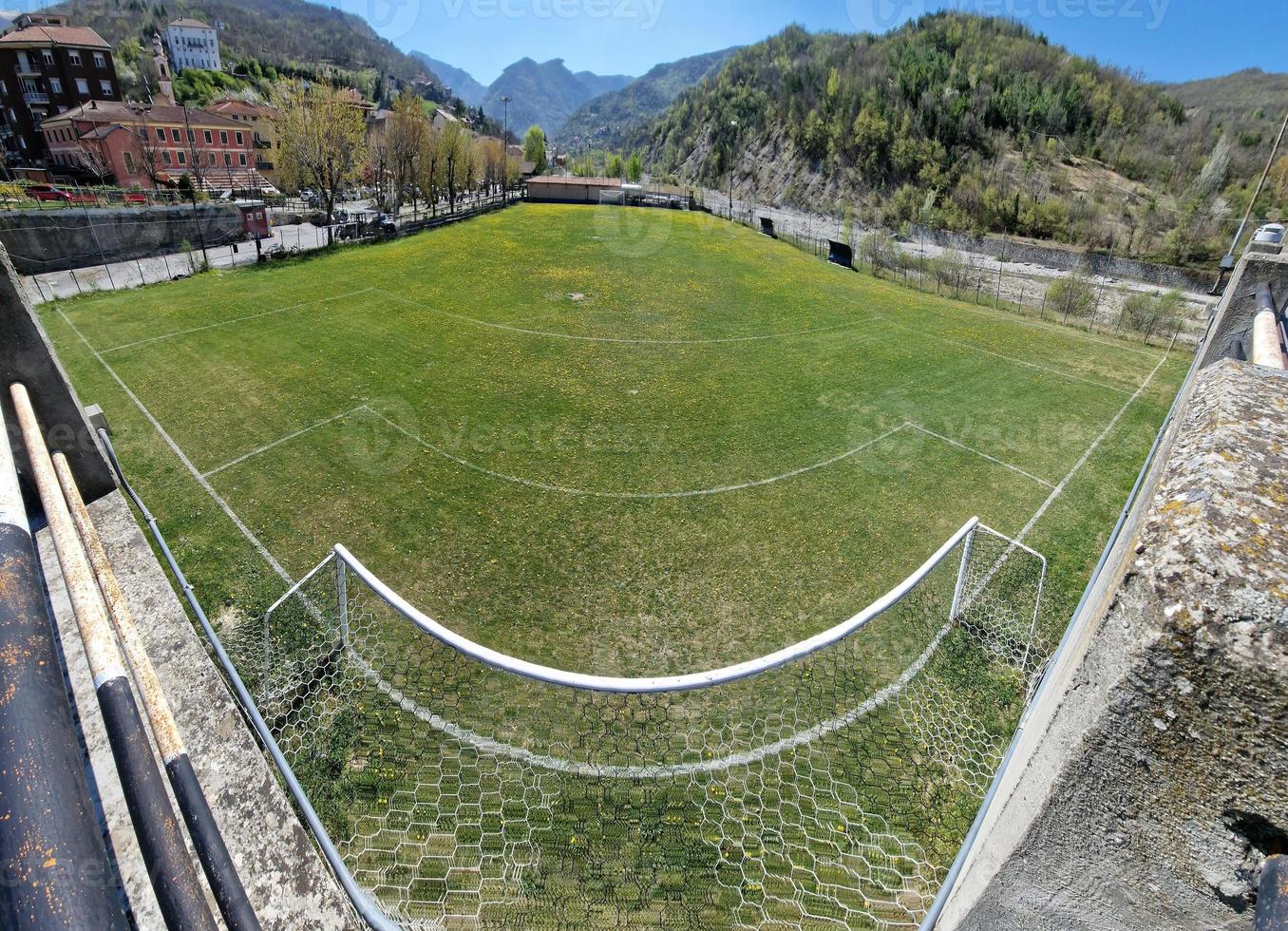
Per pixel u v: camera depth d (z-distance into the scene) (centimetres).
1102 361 1641
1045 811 104
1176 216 4084
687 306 2075
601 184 5303
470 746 499
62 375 300
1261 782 81
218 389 1295
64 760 79
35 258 2334
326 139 2777
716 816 446
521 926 372
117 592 179
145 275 2267
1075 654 113
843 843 432
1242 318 511
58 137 5453
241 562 793
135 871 161
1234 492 90
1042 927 117
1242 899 91
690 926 379
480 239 3106
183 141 5466
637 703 543
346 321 1752
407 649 616
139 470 994
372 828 429
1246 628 75
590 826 436
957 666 604
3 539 104
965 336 1828
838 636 379
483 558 822
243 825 205
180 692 239
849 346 1711
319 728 512
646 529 892
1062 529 902
